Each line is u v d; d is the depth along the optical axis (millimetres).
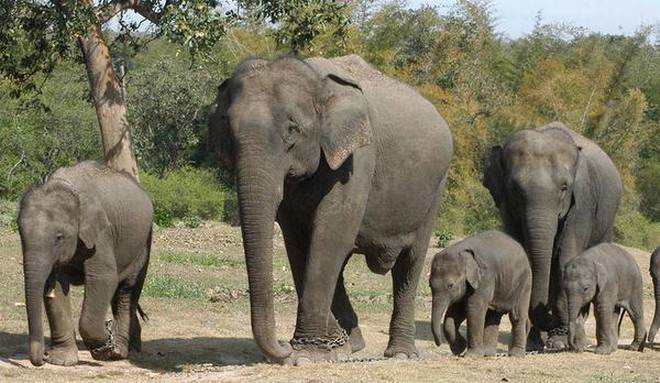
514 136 17859
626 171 55500
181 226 42031
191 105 58094
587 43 62719
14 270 23812
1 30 24953
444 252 14242
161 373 12539
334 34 26094
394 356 14336
